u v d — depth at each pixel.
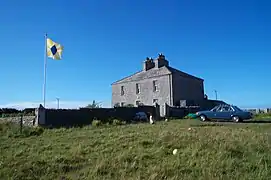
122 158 9.69
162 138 13.03
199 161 9.00
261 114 34.31
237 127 18.80
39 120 23.88
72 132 18.55
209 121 26.55
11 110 37.03
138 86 47.28
